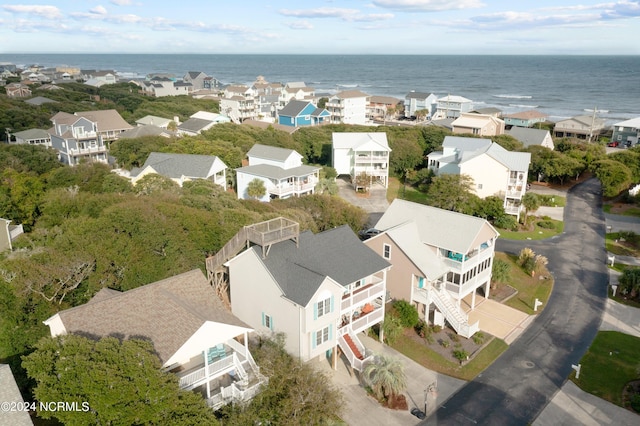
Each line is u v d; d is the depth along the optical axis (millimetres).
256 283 30484
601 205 69625
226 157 71500
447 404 28781
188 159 64188
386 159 78125
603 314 39844
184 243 35969
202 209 41125
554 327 37781
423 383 30734
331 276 30281
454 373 31812
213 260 33938
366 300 32500
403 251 36531
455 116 145875
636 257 51375
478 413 28016
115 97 160625
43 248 32969
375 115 160500
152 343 22500
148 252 34312
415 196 73812
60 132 80688
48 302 30016
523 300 42219
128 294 25219
